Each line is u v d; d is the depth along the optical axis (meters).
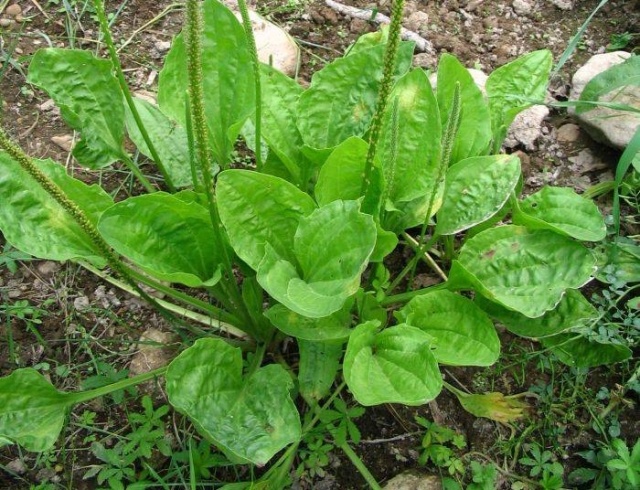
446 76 0.53
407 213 0.54
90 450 0.50
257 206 0.45
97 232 0.42
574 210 0.50
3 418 0.43
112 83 0.53
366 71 0.53
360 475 0.50
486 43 0.78
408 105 0.51
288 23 0.79
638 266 0.57
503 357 0.56
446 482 0.49
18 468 0.49
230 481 0.49
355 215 0.41
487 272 0.50
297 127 0.54
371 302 0.50
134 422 0.50
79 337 0.56
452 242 0.59
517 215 0.50
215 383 0.44
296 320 0.46
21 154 0.36
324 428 0.49
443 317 0.48
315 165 0.55
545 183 0.67
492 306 0.51
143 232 0.44
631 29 0.77
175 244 0.47
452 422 0.53
